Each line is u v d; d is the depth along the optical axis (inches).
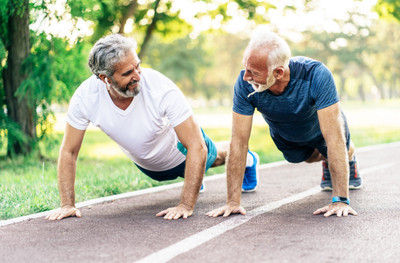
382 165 259.0
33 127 313.7
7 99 309.6
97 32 476.4
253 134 564.7
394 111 1204.5
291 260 99.3
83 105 141.8
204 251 106.8
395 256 100.3
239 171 143.3
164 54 1553.9
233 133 141.4
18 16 293.3
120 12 481.1
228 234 120.5
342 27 2150.6
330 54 2242.9
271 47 121.6
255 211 147.9
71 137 145.1
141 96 140.9
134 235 122.3
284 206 155.4
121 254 106.4
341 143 133.2
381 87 2859.3
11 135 305.0
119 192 192.2
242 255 103.3
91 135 645.9
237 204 144.8
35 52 307.6
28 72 300.5
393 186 188.2
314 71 130.3
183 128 140.3
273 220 134.8
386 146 370.6
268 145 413.1
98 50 126.6
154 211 154.1
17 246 116.2
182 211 141.2
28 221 142.7
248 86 134.3
